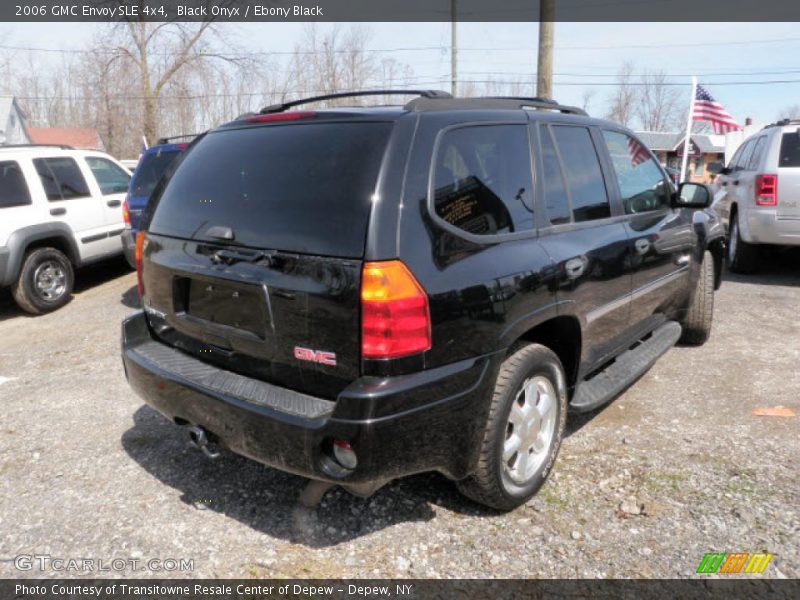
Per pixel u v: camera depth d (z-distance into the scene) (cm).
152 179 659
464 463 261
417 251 240
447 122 270
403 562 267
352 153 251
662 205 442
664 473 328
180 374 283
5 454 367
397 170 243
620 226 372
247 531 289
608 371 381
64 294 743
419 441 242
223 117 3562
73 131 5038
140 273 329
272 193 263
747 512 293
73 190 776
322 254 240
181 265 288
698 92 1330
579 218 338
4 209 688
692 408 407
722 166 991
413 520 294
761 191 737
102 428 397
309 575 260
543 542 277
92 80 3494
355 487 238
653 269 404
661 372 473
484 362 259
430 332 240
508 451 286
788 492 308
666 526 285
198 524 295
